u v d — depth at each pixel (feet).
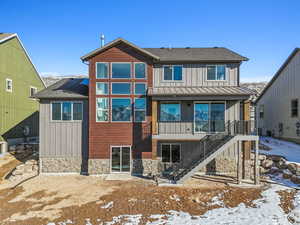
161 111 45.73
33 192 36.37
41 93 47.80
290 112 68.28
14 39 70.95
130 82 46.32
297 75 64.64
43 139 46.68
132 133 45.83
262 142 67.72
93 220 26.66
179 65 47.78
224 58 46.73
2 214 28.86
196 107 45.21
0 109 63.93
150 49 54.95
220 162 44.93
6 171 49.26
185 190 35.58
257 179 37.58
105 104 46.14
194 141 45.44
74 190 36.81
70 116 46.93
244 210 28.12
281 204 29.40
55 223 26.12
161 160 45.83
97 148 45.75
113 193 34.94
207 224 24.94
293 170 41.11
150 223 25.54
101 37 52.08
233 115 44.65
